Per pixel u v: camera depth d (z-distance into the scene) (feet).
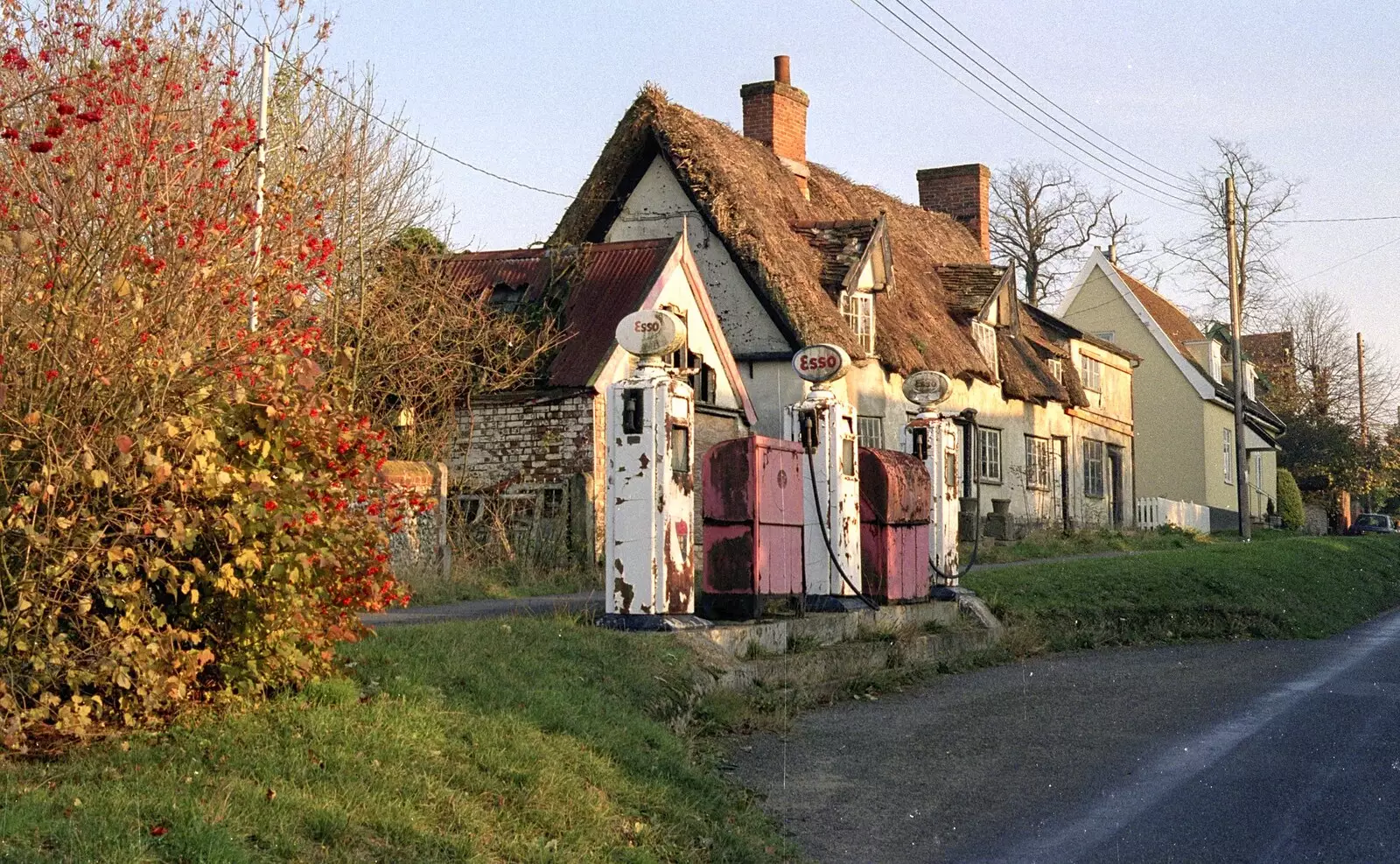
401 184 77.00
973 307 102.01
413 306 69.15
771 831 25.41
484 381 68.23
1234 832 25.96
